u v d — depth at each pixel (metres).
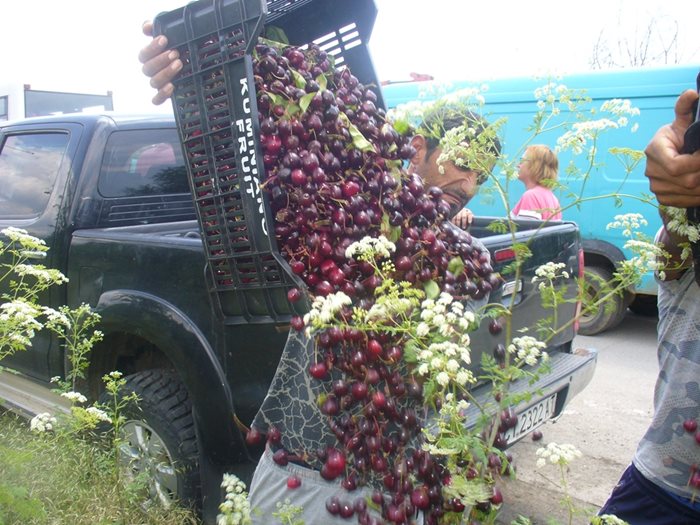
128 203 3.63
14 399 3.93
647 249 1.53
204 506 2.72
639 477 2.03
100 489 2.75
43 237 3.45
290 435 1.88
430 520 1.70
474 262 1.94
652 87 6.57
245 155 1.70
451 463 1.50
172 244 2.82
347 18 2.38
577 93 1.62
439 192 1.91
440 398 1.55
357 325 1.50
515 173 1.57
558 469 3.91
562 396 3.30
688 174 1.40
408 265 1.69
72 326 3.15
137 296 2.90
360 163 1.77
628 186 6.85
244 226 1.79
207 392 2.62
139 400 2.93
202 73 1.77
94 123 3.62
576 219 7.21
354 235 1.70
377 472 1.69
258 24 1.61
